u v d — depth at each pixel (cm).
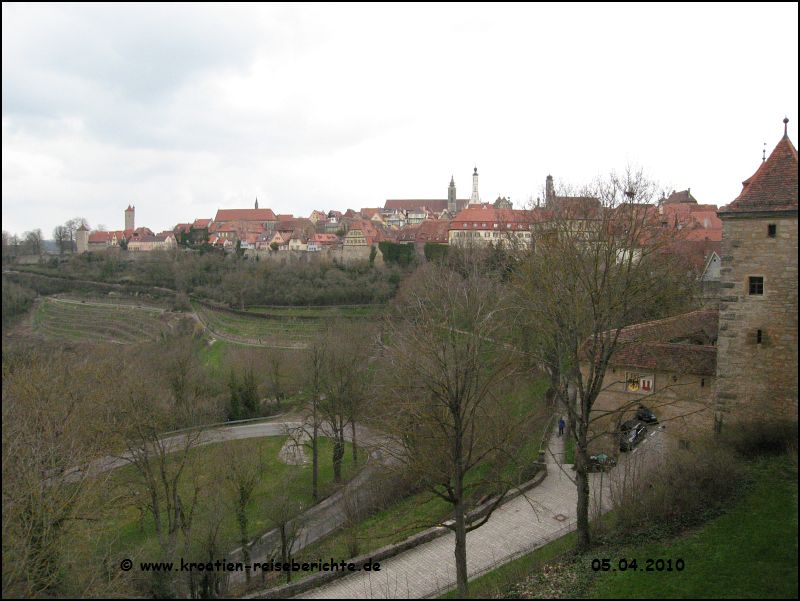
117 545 3488
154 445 3738
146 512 3888
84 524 3166
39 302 12038
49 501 2712
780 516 2300
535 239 4306
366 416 4503
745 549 2170
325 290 10856
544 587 2333
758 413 2889
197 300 12075
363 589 2675
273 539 3644
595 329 2773
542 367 3881
